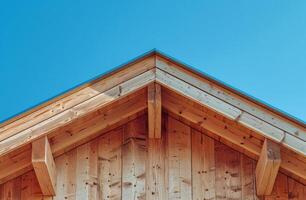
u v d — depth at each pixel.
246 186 6.58
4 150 6.09
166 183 6.58
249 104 6.26
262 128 6.20
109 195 6.53
